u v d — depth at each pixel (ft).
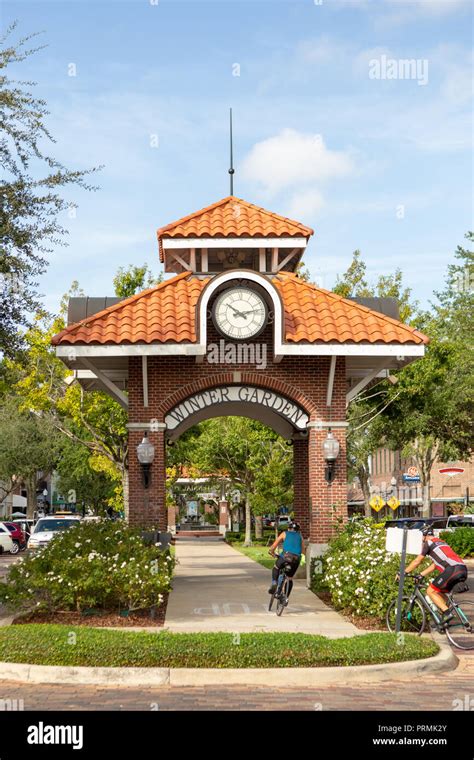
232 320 67.72
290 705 31.96
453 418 126.62
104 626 50.11
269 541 158.20
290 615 56.03
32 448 217.15
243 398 70.64
